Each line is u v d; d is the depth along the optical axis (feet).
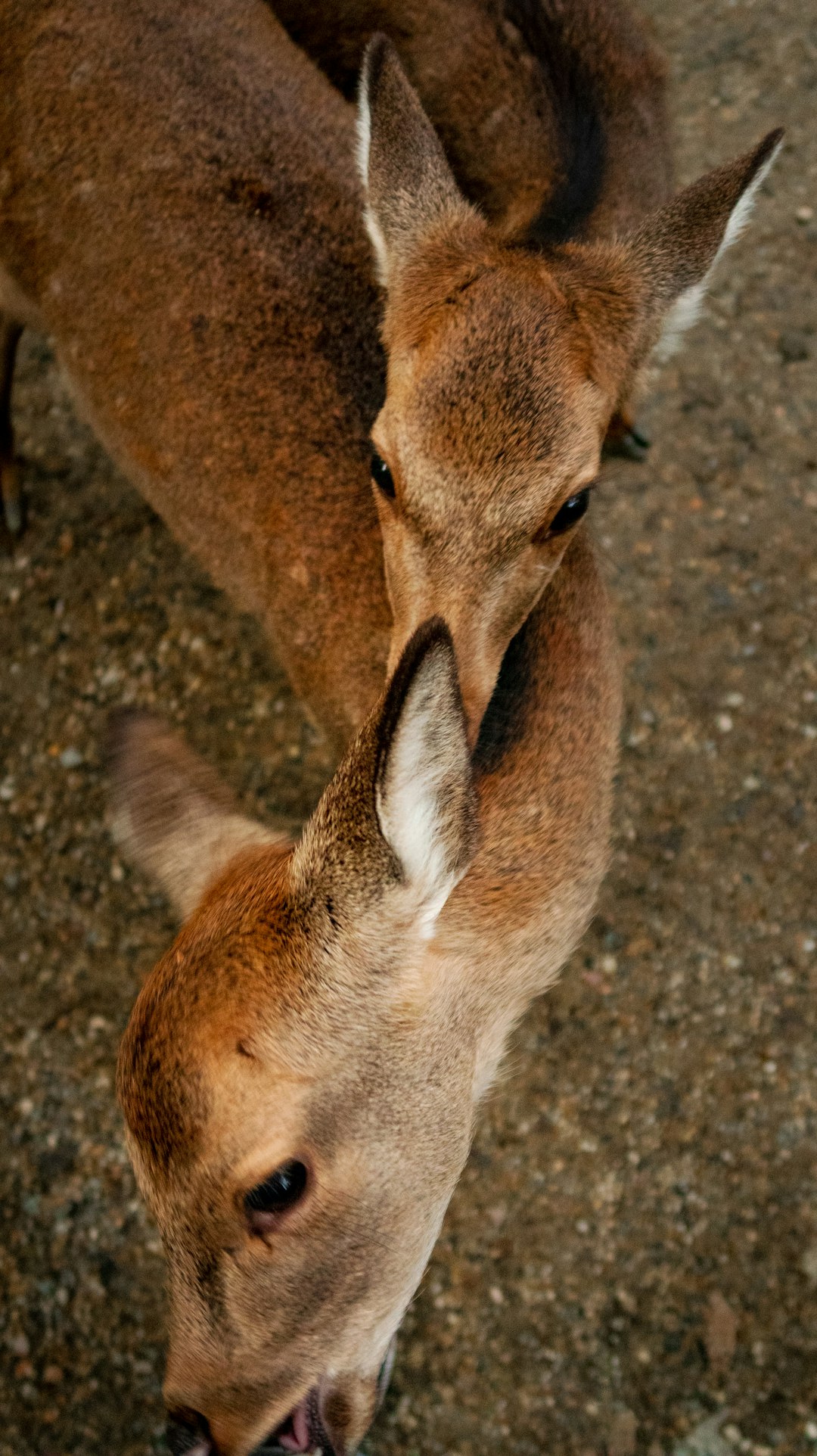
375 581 5.39
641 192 6.01
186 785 5.00
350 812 4.58
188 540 5.91
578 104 5.88
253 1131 4.62
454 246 5.24
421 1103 4.79
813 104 7.66
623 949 6.06
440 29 6.12
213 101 5.68
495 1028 5.12
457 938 4.93
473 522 4.96
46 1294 5.88
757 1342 5.70
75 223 5.73
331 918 4.65
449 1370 5.74
